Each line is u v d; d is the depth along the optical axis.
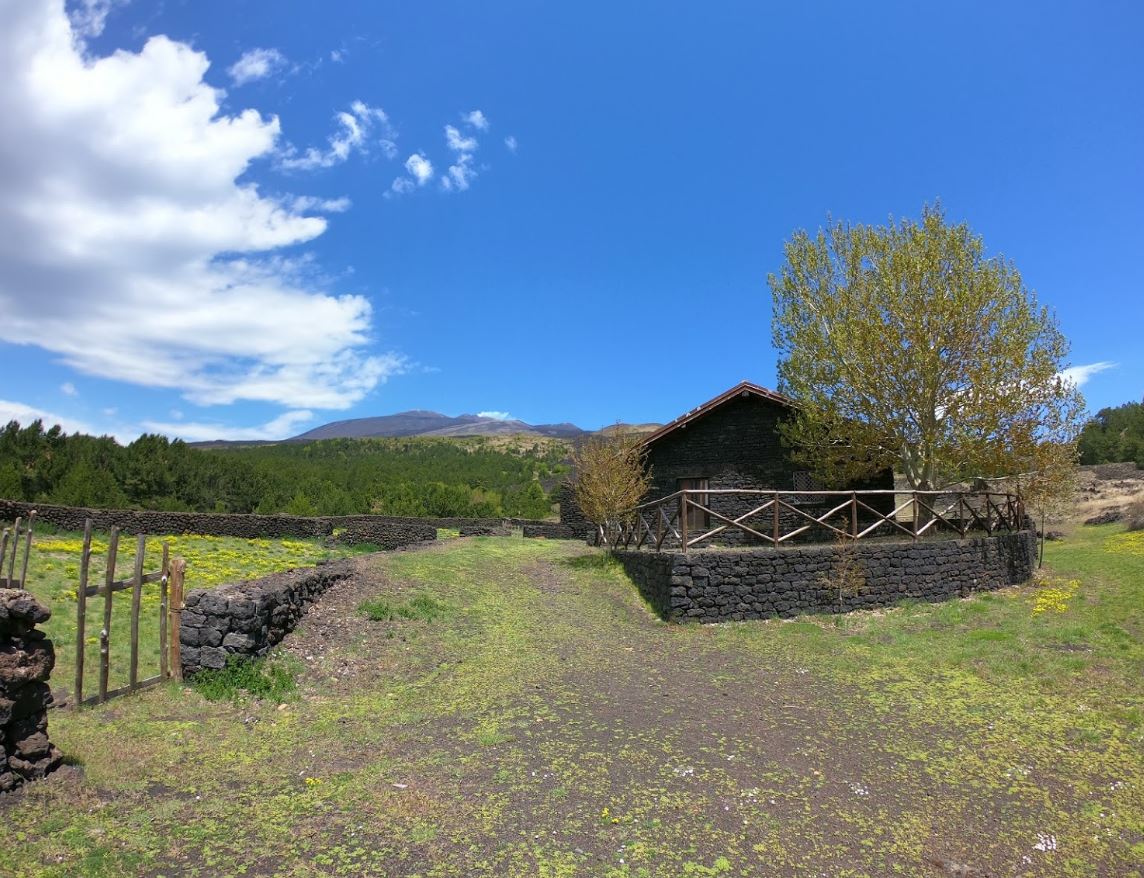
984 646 10.20
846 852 4.84
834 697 8.30
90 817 4.78
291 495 48.69
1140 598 12.59
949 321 15.94
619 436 20.70
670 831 5.05
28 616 5.06
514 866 4.52
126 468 37.41
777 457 20.58
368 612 11.05
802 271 18.92
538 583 15.77
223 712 7.11
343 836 4.82
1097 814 5.42
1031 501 17.55
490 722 7.29
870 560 13.02
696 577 12.21
